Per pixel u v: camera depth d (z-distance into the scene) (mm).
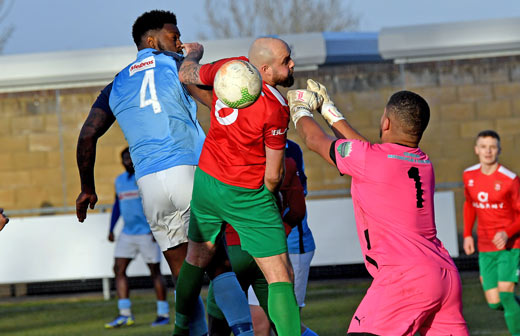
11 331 34688
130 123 16797
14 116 48500
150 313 38938
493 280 28219
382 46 46438
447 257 15102
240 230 15039
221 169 14781
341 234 43469
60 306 43250
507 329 28641
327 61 47625
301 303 20453
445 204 43688
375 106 47625
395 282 14594
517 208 27656
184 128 16484
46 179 48531
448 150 47438
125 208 35562
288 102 16219
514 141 47219
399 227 14820
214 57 44906
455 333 14953
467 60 47219
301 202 19250
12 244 45062
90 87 48312
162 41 17578
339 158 15289
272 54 14547
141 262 44344
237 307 15773
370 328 14523
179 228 16656
